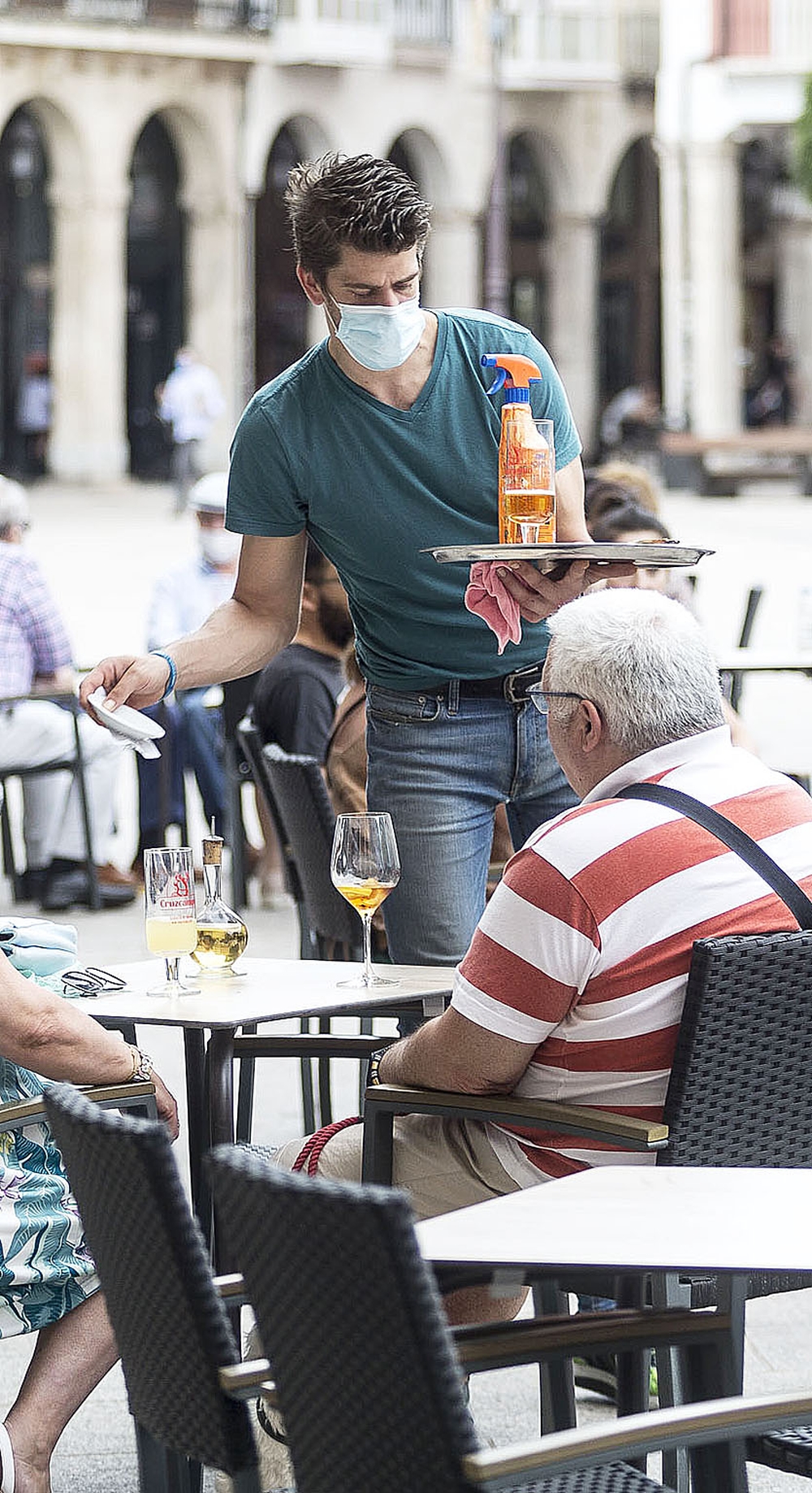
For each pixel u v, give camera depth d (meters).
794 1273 6.04
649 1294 8.32
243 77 94.25
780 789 8.39
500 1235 6.36
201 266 95.50
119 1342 6.64
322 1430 5.54
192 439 77.19
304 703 16.86
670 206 99.56
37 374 95.38
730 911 8.00
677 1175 7.02
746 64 95.81
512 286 108.56
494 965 8.12
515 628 10.06
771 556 58.84
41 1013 8.62
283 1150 9.50
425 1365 5.13
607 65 104.62
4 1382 11.12
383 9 96.94
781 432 87.62
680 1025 7.84
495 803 11.41
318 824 13.29
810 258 115.31
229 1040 9.20
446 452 10.73
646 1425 5.86
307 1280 5.37
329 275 10.20
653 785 8.19
